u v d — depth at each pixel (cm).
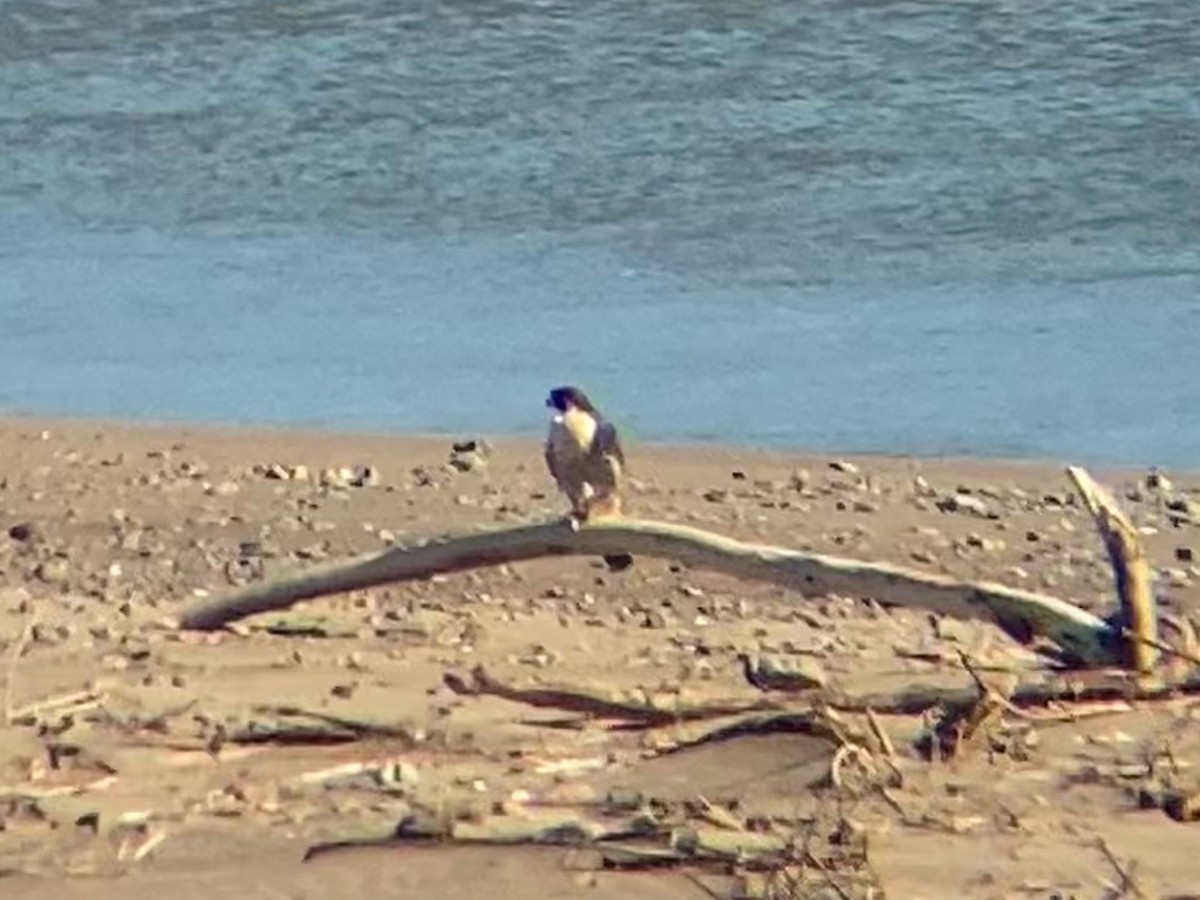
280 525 1477
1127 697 997
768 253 2169
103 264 2188
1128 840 874
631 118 2545
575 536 1090
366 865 861
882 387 1833
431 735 984
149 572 1370
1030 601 1035
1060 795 915
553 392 1081
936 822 887
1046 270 2120
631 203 2306
